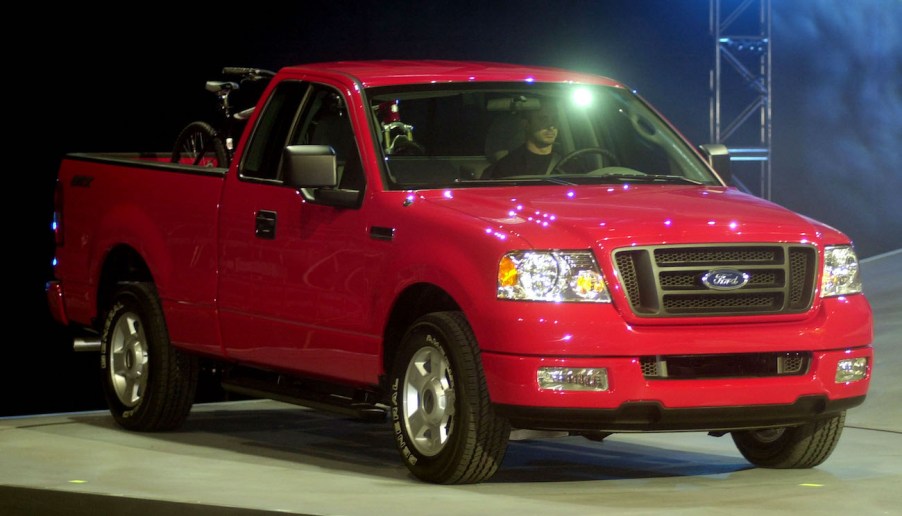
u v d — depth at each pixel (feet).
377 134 34.22
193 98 88.63
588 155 36.58
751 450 34.88
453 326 30.35
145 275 42.34
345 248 33.45
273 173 36.60
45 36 85.46
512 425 29.53
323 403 35.14
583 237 29.45
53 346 87.66
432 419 30.96
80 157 44.47
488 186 33.60
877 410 43.68
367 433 41.04
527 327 28.89
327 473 32.99
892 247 92.58
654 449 37.99
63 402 85.92
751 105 87.35
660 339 29.01
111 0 86.17
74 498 29.81
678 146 37.52
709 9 87.35
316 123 36.37
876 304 63.82
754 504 28.86
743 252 30.30
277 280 35.55
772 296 30.50
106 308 43.29
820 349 30.63
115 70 86.99
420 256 31.12
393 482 31.53
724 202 32.73
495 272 29.40
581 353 28.78
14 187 86.43
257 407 46.60
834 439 33.42
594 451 37.60
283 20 88.94
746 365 30.07
